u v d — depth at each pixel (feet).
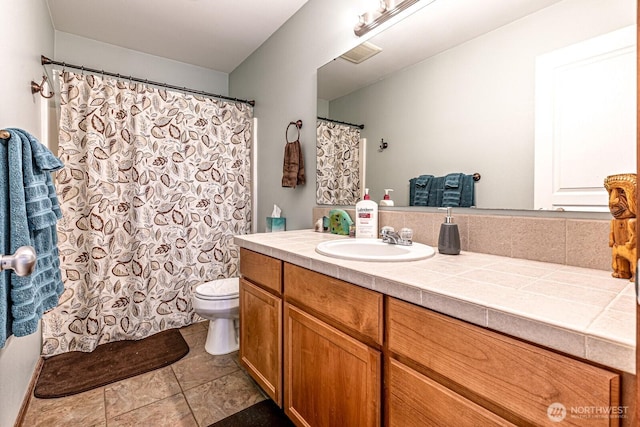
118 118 7.04
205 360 6.24
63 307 6.52
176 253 7.78
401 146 4.83
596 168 2.95
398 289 2.58
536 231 3.34
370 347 2.91
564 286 2.40
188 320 7.98
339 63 5.77
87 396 5.07
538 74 3.34
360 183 5.51
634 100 2.72
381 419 2.83
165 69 8.74
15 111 4.36
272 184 7.94
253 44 8.10
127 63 8.16
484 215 3.80
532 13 3.38
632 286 2.39
